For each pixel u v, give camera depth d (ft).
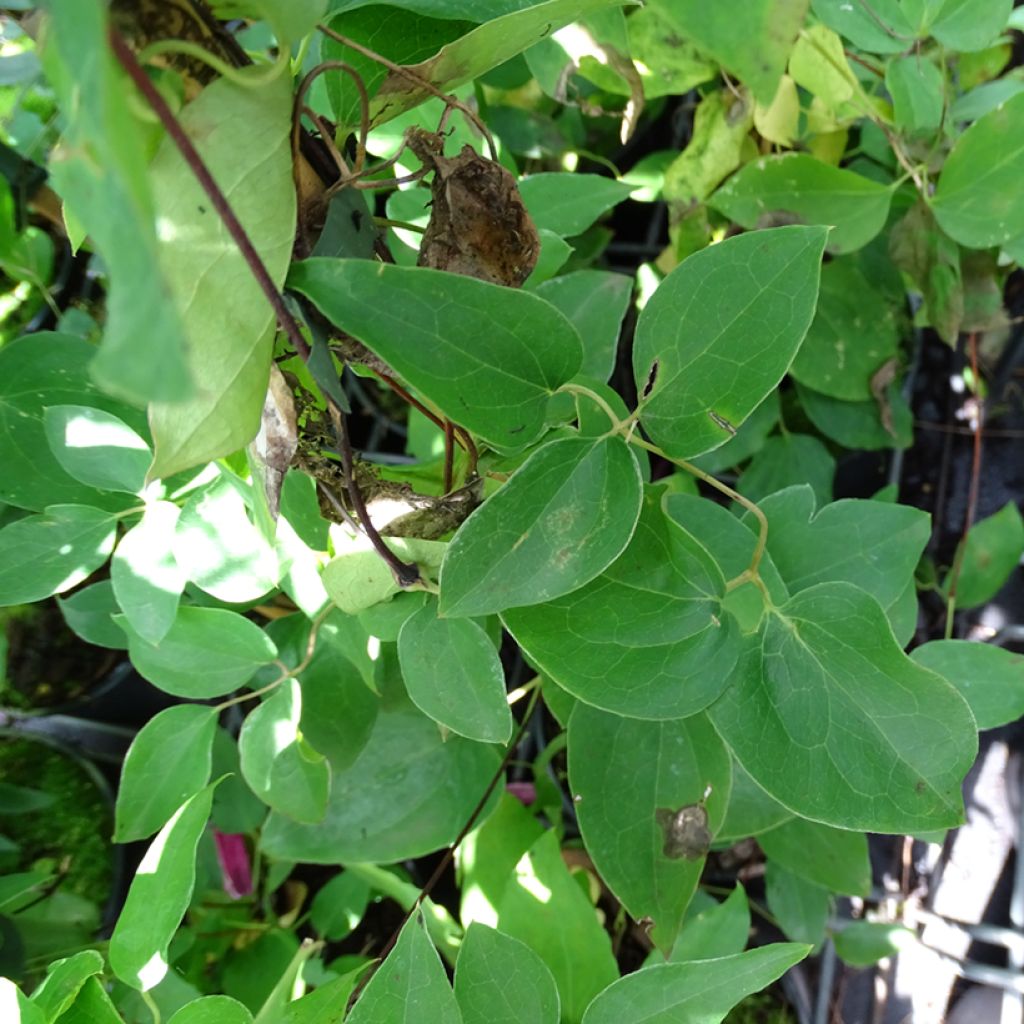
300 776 0.97
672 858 0.95
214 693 0.99
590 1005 0.85
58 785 1.57
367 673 1.00
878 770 0.77
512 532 0.69
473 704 0.81
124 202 0.32
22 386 1.01
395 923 1.67
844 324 1.55
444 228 0.72
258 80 0.56
